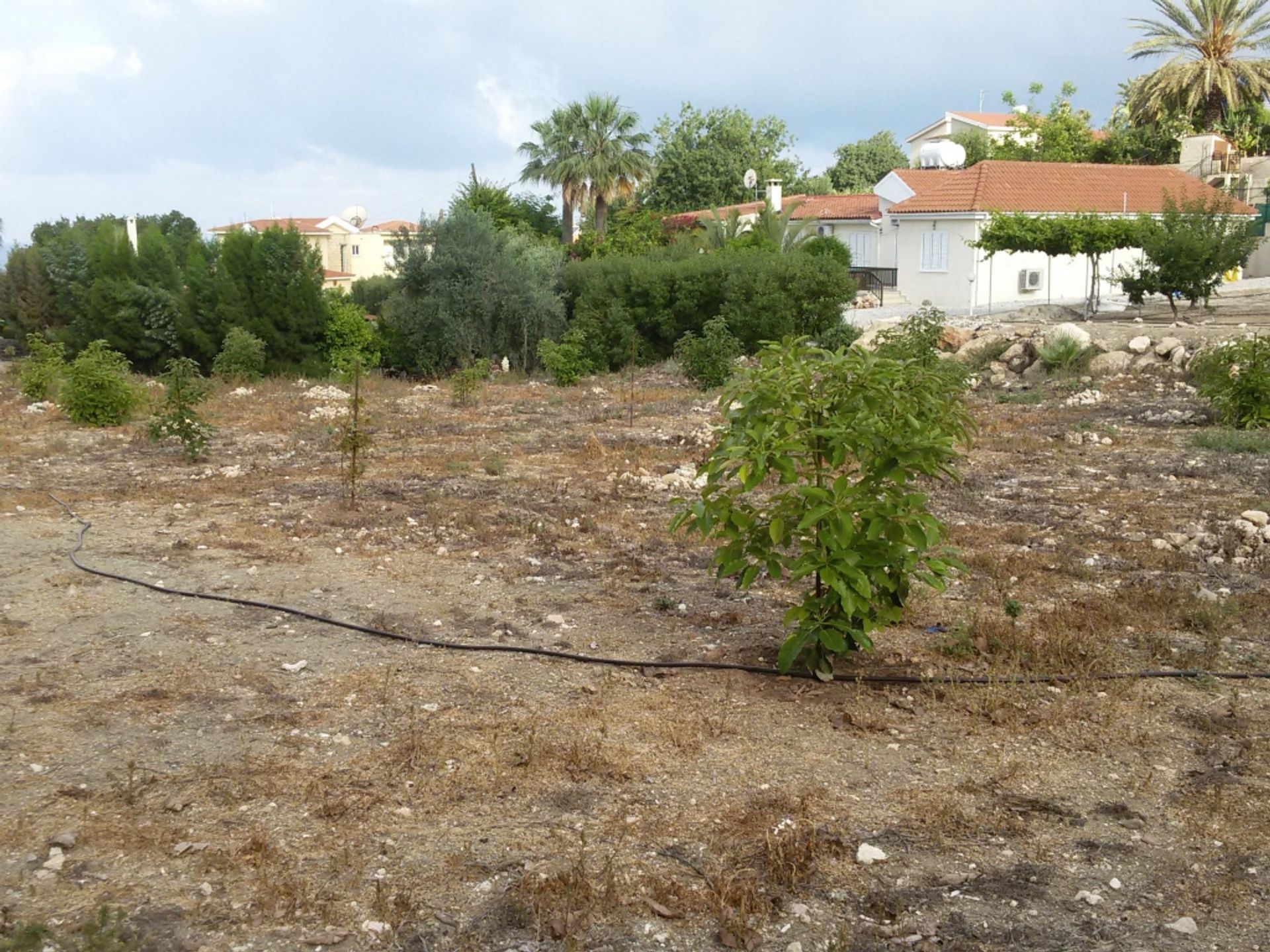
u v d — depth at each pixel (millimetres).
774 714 5637
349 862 4168
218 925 3773
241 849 4258
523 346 27641
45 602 7430
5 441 15172
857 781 4898
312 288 26109
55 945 3605
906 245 35875
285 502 10766
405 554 8789
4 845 4250
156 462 13398
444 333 26734
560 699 5832
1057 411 16719
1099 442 13984
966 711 5684
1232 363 15406
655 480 11734
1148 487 11109
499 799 4723
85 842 4285
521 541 9234
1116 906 3955
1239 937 3766
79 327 26828
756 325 26047
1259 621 7012
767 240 33969
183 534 9406
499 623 7070
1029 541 8992
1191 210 26016
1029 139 55656
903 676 6094
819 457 5785
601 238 43219
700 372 21969
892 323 25109
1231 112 49469
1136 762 5102
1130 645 6598
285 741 5258
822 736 5379
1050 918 3877
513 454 14070
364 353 27031
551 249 30156
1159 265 25688
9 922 3740
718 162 65562
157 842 4297
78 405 16719
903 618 7027
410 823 4508
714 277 27125
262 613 7258
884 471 5477
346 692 5898
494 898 3975
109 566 8320
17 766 4945
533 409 19312
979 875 4156
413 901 3941
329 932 3740
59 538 9234
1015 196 33938
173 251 29547
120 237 27047
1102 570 8188
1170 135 51406
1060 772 5004
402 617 7180
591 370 26812
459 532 9508
